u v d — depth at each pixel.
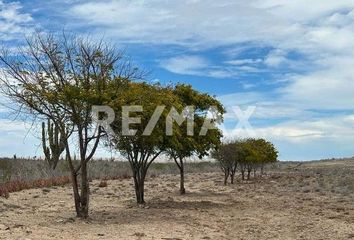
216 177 50.41
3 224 14.90
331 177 42.84
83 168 17.00
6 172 38.88
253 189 34.47
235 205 23.55
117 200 25.03
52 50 16.39
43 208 20.42
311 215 19.62
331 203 24.42
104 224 15.91
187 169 63.53
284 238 14.38
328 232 15.36
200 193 30.86
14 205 20.62
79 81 16.44
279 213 20.31
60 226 14.98
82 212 17.09
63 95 15.88
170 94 21.17
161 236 13.69
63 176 34.84
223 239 13.94
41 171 40.22
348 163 78.94
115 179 40.66
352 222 17.47
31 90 16.12
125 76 17.47
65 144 16.86
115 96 17.03
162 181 42.25
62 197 24.91
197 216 18.94
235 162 41.34
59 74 16.41
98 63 16.66
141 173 23.02
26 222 15.77
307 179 42.94
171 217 18.27
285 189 33.66
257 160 43.31
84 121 16.52
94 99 16.19
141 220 17.20
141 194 22.91
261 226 16.70
